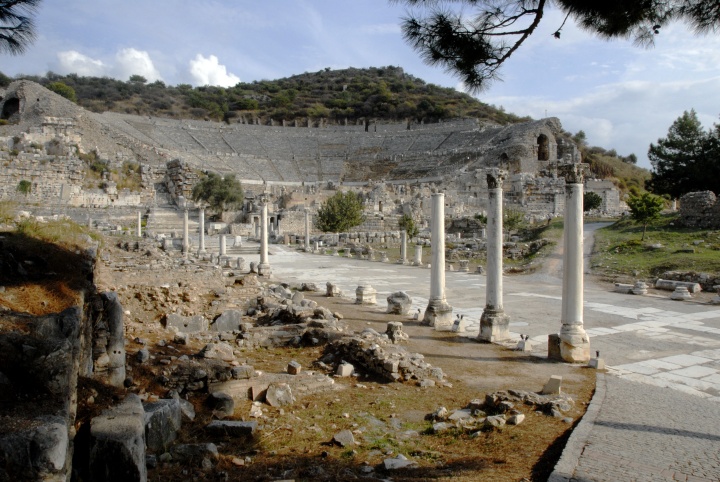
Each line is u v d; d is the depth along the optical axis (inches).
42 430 173.9
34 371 209.3
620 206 3476.9
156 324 574.9
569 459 256.4
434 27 337.1
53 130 3043.8
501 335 576.4
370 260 1726.1
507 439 293.7
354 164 4498.0
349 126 5674.2
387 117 6131.9
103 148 3284.9
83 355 314.0
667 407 352.8
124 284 705.6
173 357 421.4
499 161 3718.0
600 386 405.7
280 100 6540.4
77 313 266.5
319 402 362.9
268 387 362.6
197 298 714.8
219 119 6063.0
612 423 313.7
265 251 1208.8
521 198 3144.7
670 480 234.1
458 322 629.6
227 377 362.3
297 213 2834.6
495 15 334.6
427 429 317.1
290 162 4468.5
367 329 532.7
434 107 6058.1
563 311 501.0
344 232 2598.4
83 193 2615.7
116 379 336.2
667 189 2402.8
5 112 3543.3
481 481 239.9
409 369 423.2
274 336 528.7
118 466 202.2
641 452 267.4
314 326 550.0
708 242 1348.4
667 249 1332.4
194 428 297.7
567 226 493.7
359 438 300.4
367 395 381.1
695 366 482.3
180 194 3021.7
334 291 924.6
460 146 4362.7
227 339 519.8
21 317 299.3
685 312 768.3
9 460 165.3
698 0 313.9
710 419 327.9
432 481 240.5
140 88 6806.1
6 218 669.9
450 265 1488.7
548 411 338.6
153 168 3139.8
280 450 281.0
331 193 3351.4
